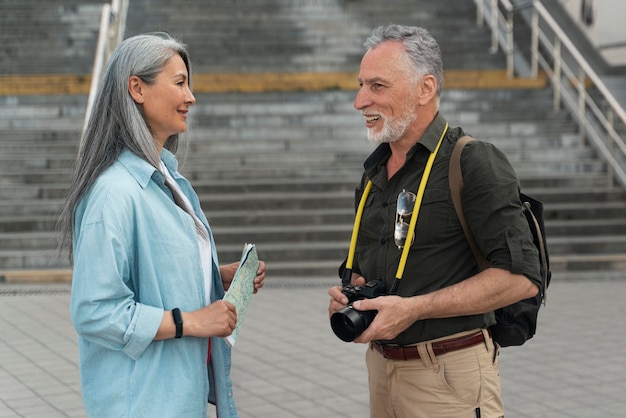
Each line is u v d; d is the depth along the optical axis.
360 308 2.72
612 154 11.75
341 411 5.48
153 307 2.63
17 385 5.98
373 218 3.03
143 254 2.65
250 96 13.38
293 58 14.88
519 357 6.66
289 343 7.04
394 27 2.89
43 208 10.66
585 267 10.11
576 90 13.53
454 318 2.88
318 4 16.08
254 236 10.37
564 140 12.59
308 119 12.93
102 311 2.56
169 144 3.09
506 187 2.78
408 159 2.92
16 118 12.76
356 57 14.97
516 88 13.70
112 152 2.70
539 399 5.70
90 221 2.60
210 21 15.65
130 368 2.64
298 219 10.73
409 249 2.88
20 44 15.05
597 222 10.84
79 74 14.50
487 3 15.80
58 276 9.46
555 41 13.55
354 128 12.70
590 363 6.49
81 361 2.71
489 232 2.78
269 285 9.34
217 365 2.89
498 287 2.74
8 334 7.31
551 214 10.99
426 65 2.85
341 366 6.43
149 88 2.73
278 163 12.02
